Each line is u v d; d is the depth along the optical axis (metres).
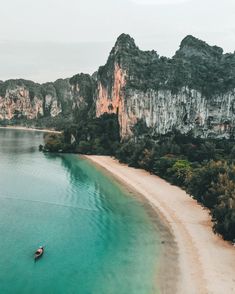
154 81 150.12
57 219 71.44
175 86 146.75
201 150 121.56
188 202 80.38
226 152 126.31
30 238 61.78
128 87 152.88
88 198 85.50
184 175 94.62
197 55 170.00
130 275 49.62
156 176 108.88
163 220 69.50
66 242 60.34
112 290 46.12
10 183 99.81
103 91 193.12
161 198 83.75
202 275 49.31
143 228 66.00
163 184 97.88
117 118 170.50
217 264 52.28
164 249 57.16
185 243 59.00
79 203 81.75
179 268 51.12
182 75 149.75
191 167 100.19
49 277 49.16
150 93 147.62
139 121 149.62
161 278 48.72
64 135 167.75
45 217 72.50
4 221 69.69
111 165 127.06
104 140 160.75
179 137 142.50
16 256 54.91
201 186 78.94
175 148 123.12
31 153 155.50
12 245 58.69
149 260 53.75
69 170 118.12
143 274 49.81
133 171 116.69
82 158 142.62
